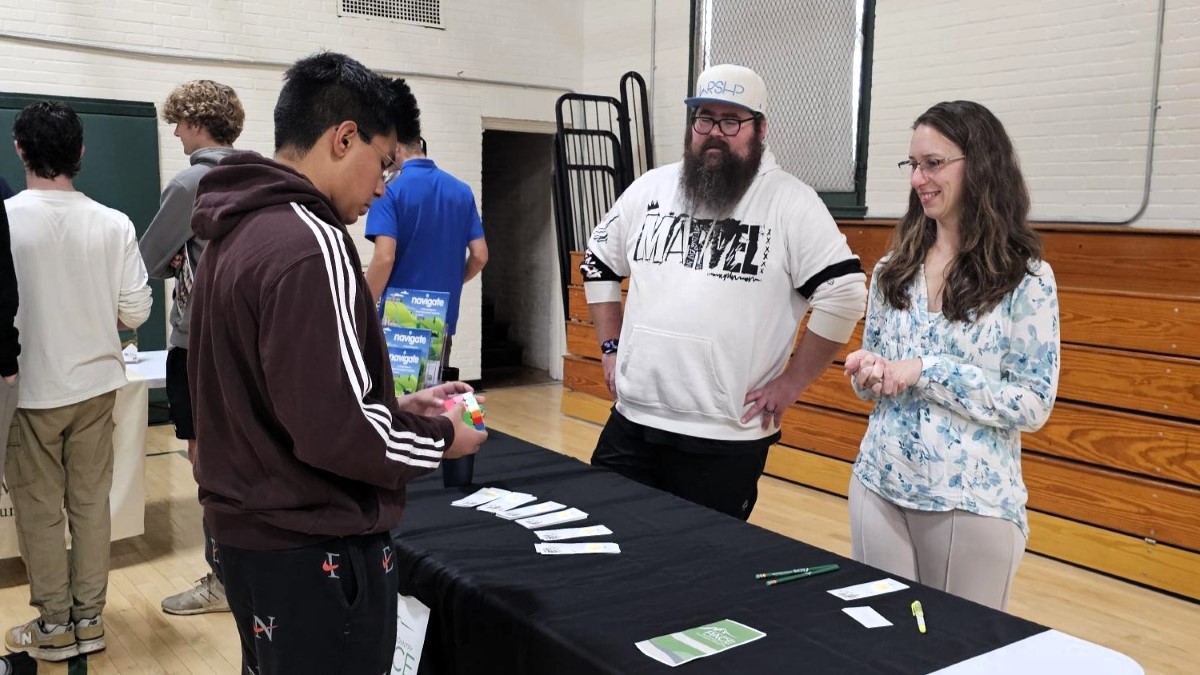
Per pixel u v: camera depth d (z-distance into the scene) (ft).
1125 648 9.96
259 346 3.82
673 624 4.46
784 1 19.51
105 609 10.39
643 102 22.89
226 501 4.15
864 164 18.33
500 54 23.59
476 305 24.27
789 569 5.21
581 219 24.36
